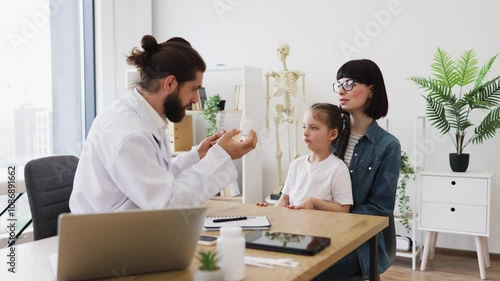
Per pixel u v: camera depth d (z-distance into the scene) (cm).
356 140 206
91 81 430
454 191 319
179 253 107
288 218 167
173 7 459
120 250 100
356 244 140
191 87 149
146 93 148
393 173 196
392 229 197
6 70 353
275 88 382
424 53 361
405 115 368
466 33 348
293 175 218
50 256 123
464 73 321
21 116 365
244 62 430
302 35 403
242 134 371
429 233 330
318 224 157
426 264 343
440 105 329
